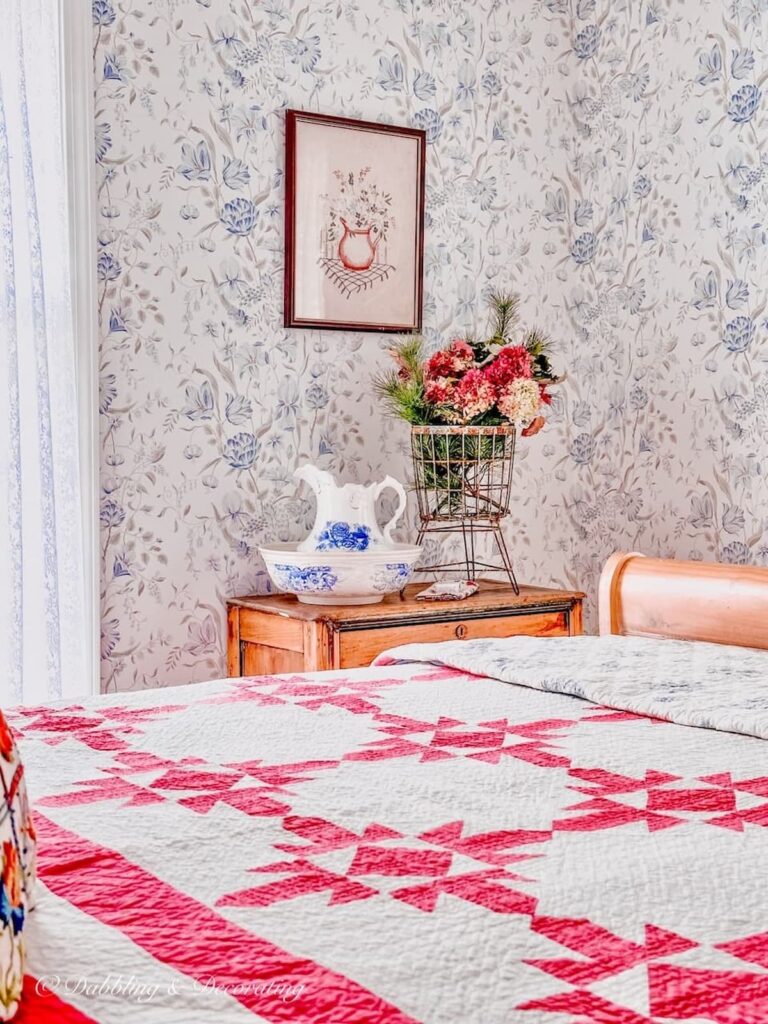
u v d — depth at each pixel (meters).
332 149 2.90
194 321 2.73
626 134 3.22
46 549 2.47
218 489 2.78
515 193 3.26
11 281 2.41
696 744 1.38
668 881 0.93
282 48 2.83
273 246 2.84
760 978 0.76
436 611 2.60
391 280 3.02
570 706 1.59
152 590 2.69
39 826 1.07
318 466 2.93
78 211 2.51
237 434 2.80
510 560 3.26
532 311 3.30
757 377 2.91
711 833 1.05
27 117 2.43
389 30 3.00
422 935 0.83
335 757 1.32
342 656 2.48
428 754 1.33
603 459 3.32
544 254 3.32
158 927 0.85
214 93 2.73
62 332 2.51
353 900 0.89
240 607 2.72
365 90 2.97
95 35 2.56
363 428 3.00
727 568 2.09
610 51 3.25
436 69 3.09
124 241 2.62
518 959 0.79
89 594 2.55
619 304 3.25
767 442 2.89
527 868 0.96
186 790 1.19
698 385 3.05
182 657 2.74
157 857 0.99
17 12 2.41
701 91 3.02
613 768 1.28
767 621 1.97
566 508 3.36
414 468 2.94
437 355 2.80
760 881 0.93
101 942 0.82
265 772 1.26
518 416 2.73
